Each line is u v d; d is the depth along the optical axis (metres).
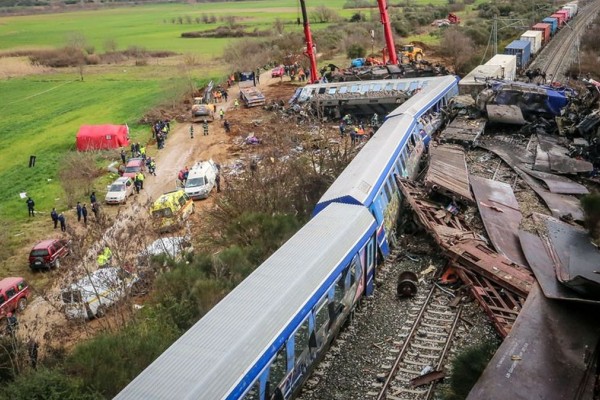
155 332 19.02
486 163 33.50
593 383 14.38
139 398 12.10
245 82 71.31
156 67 100.00
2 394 15.84
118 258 24.97
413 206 25.16
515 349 15.63
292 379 15.46
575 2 120.88
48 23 193.75
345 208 21.16
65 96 82.62
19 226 38.59
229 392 12.56
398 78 59.97
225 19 168.62
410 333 18.31
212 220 32.47
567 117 38.94
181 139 55.06
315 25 128.88
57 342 22.70
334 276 17.50
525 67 63.31
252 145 50.22
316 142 42.97
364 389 16.08
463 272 20.81
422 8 144.88
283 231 25.94
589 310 17.25
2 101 82.12
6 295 26.67
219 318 14.73
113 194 40.72
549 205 26.70
